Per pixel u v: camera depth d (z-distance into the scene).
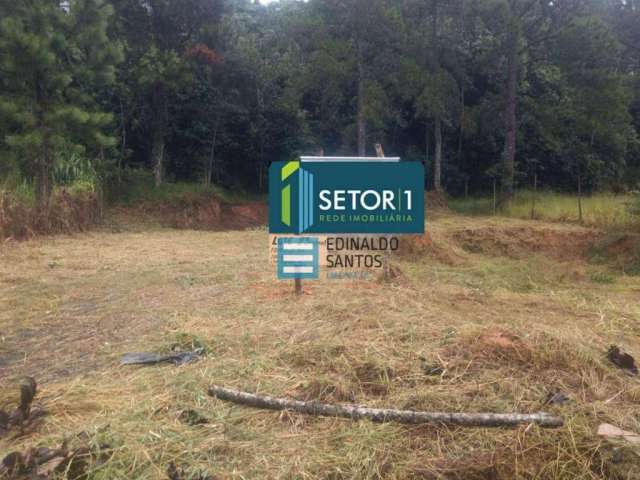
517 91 18.92
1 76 9.69
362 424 2.62
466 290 5.71
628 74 18.70
